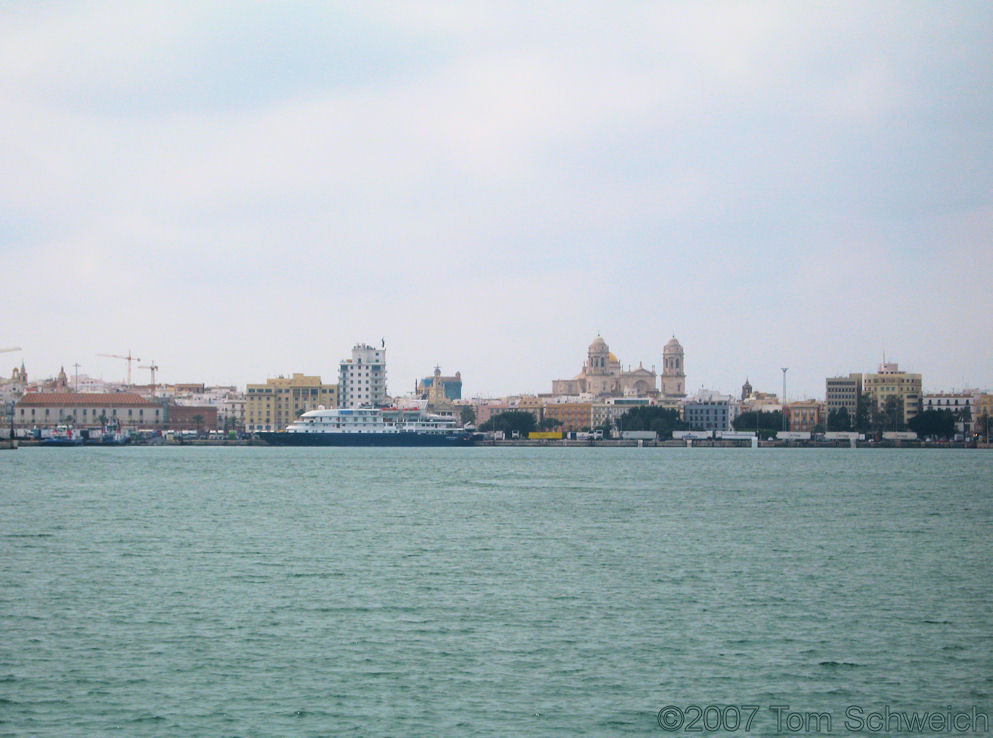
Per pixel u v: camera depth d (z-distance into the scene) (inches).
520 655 2834.6
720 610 3371.1
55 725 2321.6
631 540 5064.0
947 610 3378.4
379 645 2930.6
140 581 3885.3
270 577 3978.8
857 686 2596.0
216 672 2677.2
